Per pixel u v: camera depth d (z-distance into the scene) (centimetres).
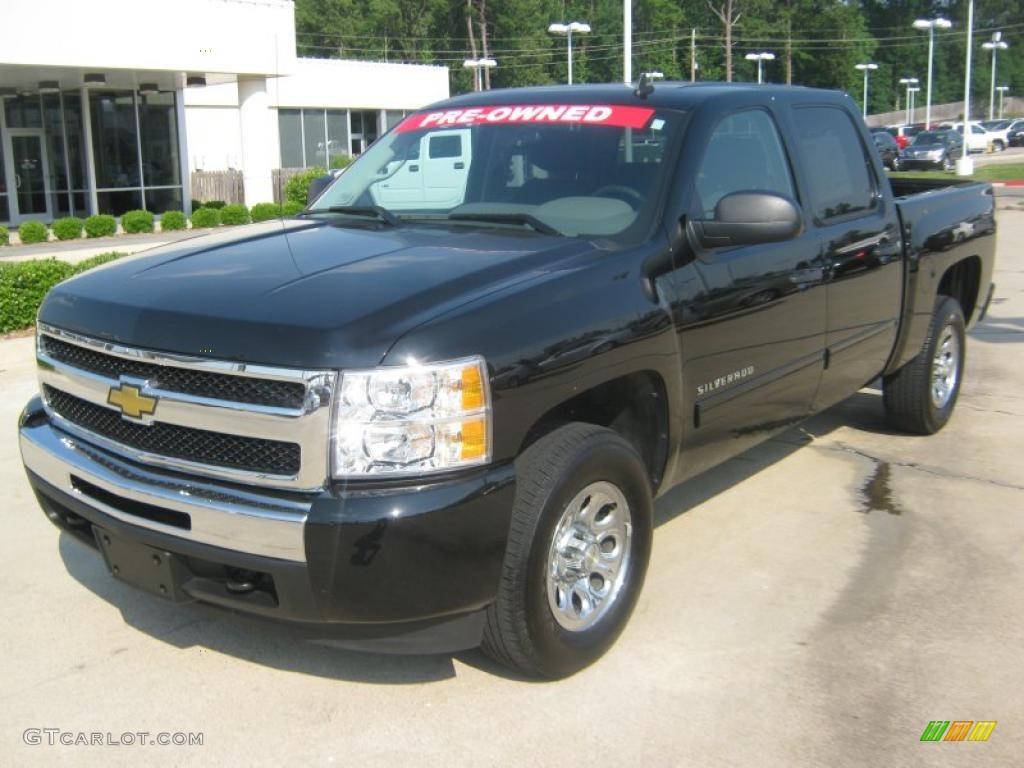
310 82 3875
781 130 479
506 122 458
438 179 456
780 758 317
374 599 300
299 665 370
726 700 347
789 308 456
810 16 9125
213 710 342
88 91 2605
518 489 327
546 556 331
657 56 9038
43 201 2703
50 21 2198
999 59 11244
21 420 392
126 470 333
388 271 346
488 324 318
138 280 361
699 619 404
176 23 2409
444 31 8675
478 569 312
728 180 438
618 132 432
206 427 315
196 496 313
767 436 479
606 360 350
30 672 366
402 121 509
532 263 357
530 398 323
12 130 2636
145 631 396
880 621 403
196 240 427
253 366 304
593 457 340
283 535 297
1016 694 353
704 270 404
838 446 627
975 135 6003
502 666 362
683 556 464
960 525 501
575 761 315
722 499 536
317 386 296
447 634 329
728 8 8450
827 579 440
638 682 358
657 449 399
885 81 10400
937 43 10631
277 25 2625
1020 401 729
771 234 385
